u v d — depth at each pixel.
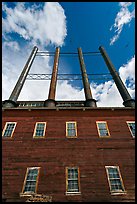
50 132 18.52
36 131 18.67
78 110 20.77
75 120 19.81
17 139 17.80
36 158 16.06
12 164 15.59
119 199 13.30
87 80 31.47
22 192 13.66
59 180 14.38
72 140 17.67
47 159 15.96
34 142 17.48
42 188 13.84
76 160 15.86
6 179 14.52
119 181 14.48
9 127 19.11
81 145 17.20
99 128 19.00
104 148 16.94
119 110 20.84
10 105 24.30
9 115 20.25
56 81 31.25
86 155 16.30
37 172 15.02
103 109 20.86
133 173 15.01
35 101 28.48
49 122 19.58
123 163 15.72
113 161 15.84
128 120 19.83
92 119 19.94
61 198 13.26
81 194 13.52
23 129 18.83
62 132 18.52
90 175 14.75
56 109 20.75
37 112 20.56
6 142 17.48
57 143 17.38
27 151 16.67
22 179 14.54
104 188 13.91
